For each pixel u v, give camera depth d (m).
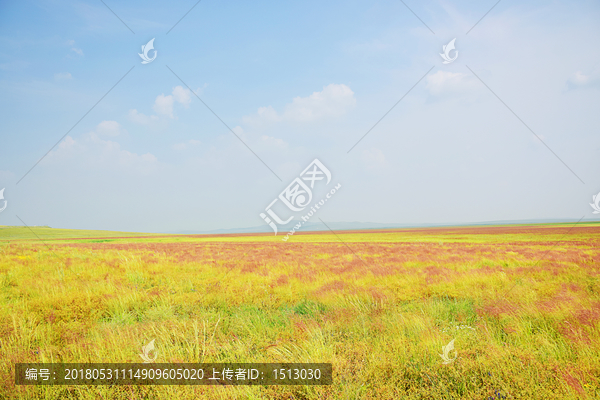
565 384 3.61
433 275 10.98
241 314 6.75
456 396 3.61
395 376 4.01
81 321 6.43
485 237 45.81
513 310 6.27
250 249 25.95
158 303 7.86
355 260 16.31
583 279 9.63
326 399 3.59
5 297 7.91
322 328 5.73
